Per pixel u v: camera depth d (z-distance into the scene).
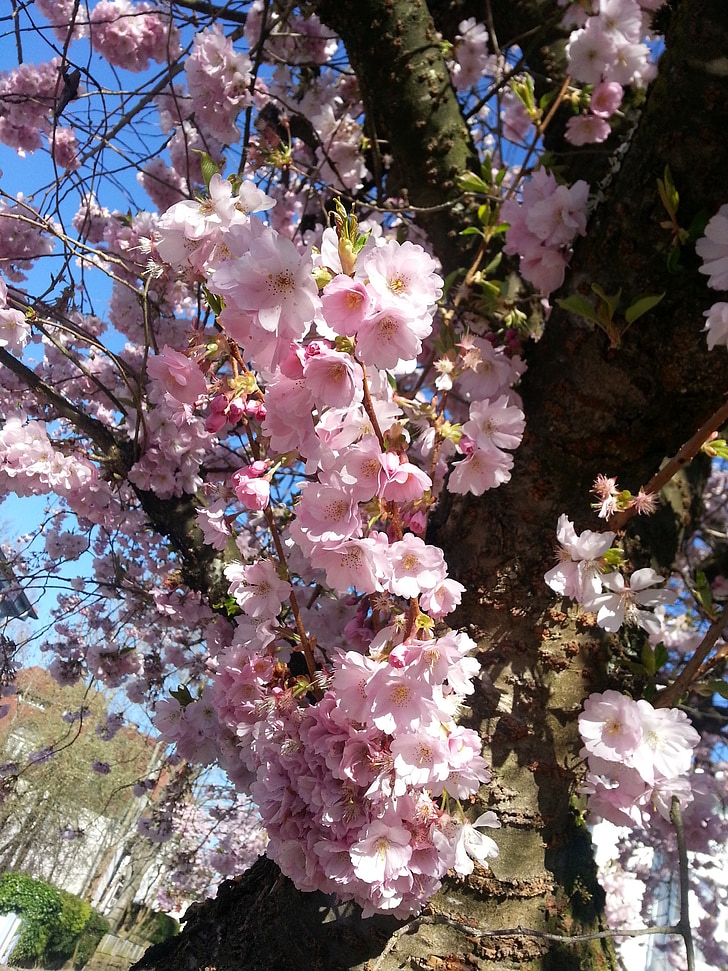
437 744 0.39
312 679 0.47
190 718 0.67
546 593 0.57
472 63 0.98
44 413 1.11
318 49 1.03
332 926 0.52
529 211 0.57
